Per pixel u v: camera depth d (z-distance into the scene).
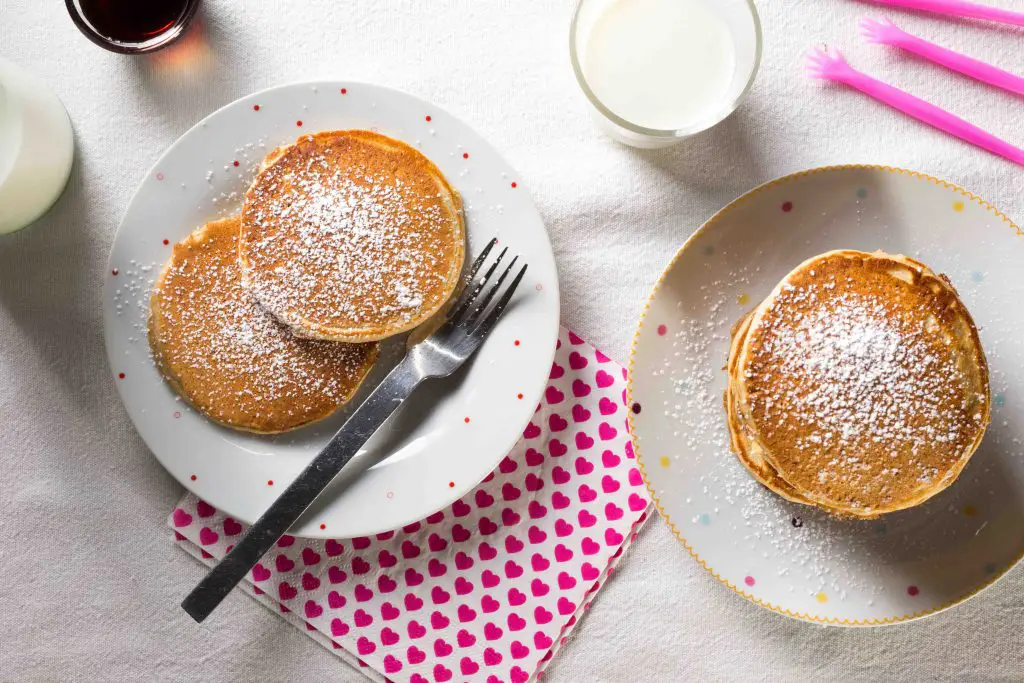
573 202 0.62
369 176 0.59
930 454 0.57
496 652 0.62
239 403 0.59
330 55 0.61
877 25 0.61
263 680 0.62
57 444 0.62
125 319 0.58
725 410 0.59
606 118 0.58
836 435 0.57
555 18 0.61
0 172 0.58
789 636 0.62
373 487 0.59
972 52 0.62
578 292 0.62
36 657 0.62
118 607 0.62
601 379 0.61
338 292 0.58
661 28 0.59
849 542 0.59
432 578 0.62
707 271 0.59
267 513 0.58
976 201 0.58
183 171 0.58
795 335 0.57
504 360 0.59
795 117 0.62
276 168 0.58
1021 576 0.62
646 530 0.62
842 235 0.59
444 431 0.59
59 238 0.61
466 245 0.59
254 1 0.61
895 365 0.57
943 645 0.62
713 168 0.62
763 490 0.59
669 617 0.62
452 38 0.61
